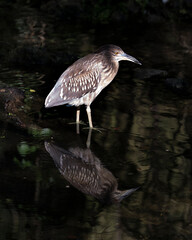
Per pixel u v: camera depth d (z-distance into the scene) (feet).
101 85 40.63
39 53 54.44
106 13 75.41
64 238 24.52
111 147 35.24
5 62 54.03
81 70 39.40
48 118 40.22
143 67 53.57
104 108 42.63
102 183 30.30
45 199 28.07
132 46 61.41
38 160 32.94
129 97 45.27
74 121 40.01
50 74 51.01
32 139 36.09
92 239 24.49
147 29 70.85
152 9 77.46
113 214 26.91
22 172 31.14
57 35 65.00
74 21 73.87
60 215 26.58
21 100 42.75
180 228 25.79
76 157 33.55
